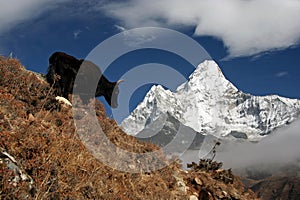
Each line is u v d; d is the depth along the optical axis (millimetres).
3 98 10781
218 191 14805
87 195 9023
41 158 8617
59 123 11672
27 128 9438
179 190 13320
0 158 7586
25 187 7449
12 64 13141
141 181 11758
